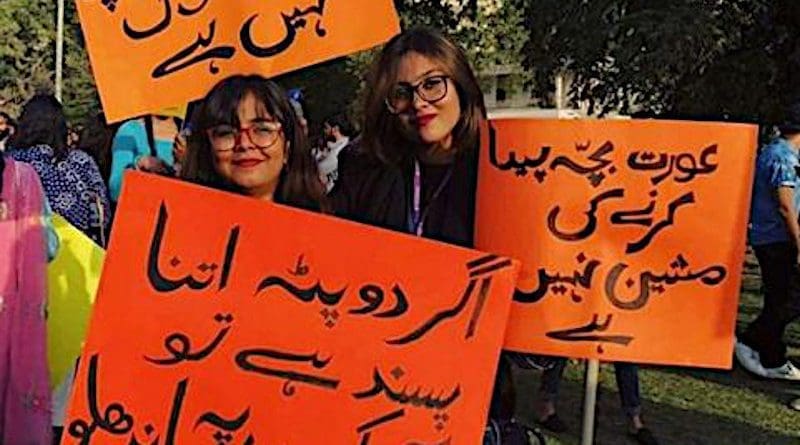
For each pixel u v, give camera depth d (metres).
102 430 2.50
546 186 2.83
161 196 2.51
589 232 2.82
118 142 5.78
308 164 2.99
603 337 2.83
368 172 3.06
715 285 2.80
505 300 2.49
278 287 2.52
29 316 3.40
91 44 3.50
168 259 2.51
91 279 3.77
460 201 2.97
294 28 3.54
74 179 5.26
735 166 2.78
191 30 3.54
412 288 2.50
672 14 10.12
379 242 2.50
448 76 2.90
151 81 3.53
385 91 2.94
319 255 2.51
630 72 10.44
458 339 2.49
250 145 2.86
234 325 2.52
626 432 5.78
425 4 15.89
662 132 2.79
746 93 10.91
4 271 3.35
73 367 3.71
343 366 2.50
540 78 11.95
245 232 2.51
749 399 6.55
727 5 10.47
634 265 2.82
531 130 2.83
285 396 2.51
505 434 3.04
